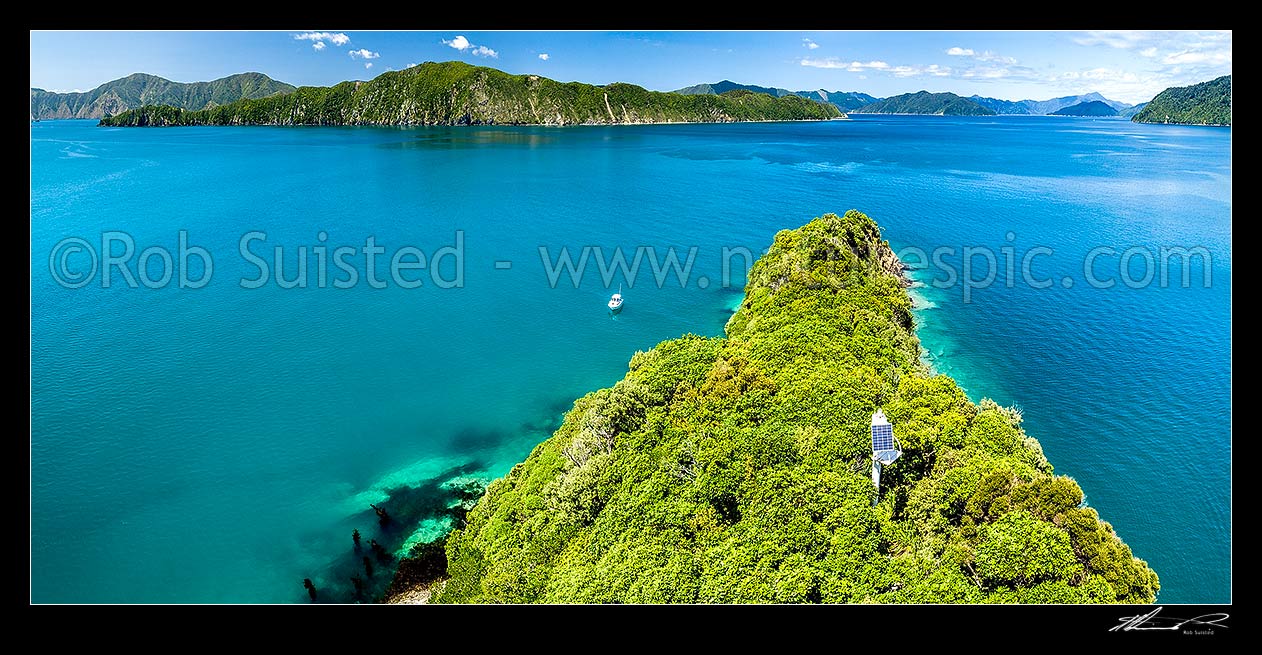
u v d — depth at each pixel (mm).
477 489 74625
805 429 57188
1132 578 40031
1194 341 105375
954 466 50969
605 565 48188
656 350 81625
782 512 48125
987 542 41688
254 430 86125
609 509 54812
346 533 68188
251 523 69750
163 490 74938
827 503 48250
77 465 78875
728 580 43625
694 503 51812
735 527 49312
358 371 102250
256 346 109688
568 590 47281
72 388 95188
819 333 76125
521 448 82750
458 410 91500
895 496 49938
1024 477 47344
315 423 88000
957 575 41000
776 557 44844
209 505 72375
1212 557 62188
